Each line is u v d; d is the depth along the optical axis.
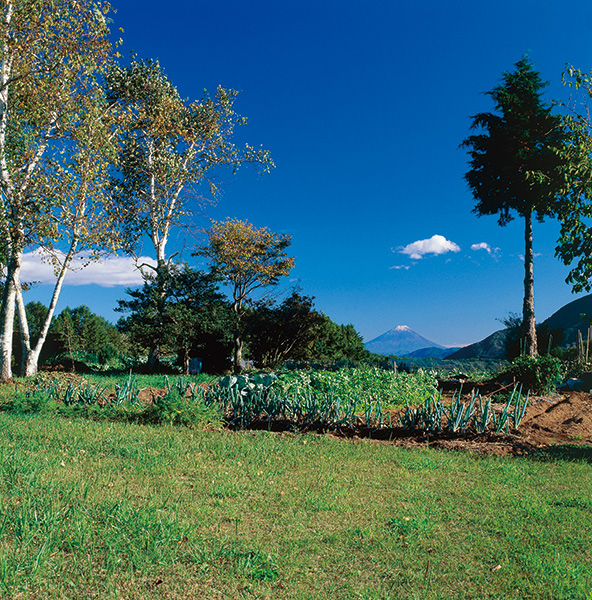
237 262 32.16
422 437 8.73
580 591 3.38
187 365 28.31
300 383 11.37
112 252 19.83
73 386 12.72
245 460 6.72
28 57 18.11
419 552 4.02
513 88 24.03
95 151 19.14
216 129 28.75
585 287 10.27
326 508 4.92
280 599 3.21
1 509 4.13
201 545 3.85
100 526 4.03
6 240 18.12
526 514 4.95
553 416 10.56
